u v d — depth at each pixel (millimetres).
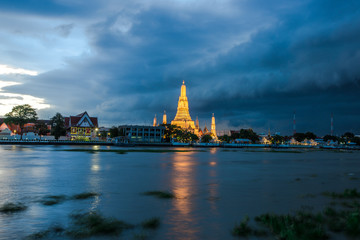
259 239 15727
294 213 21281
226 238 15930
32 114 176125
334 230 16828
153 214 20875
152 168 54438
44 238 15594
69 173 44344
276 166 64500
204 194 29078
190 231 17109
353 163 77625
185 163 68375
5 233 16328
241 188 33031
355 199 26578
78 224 18125
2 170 46500
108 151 114125
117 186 33188
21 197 26312
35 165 54844
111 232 16703
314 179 41875
